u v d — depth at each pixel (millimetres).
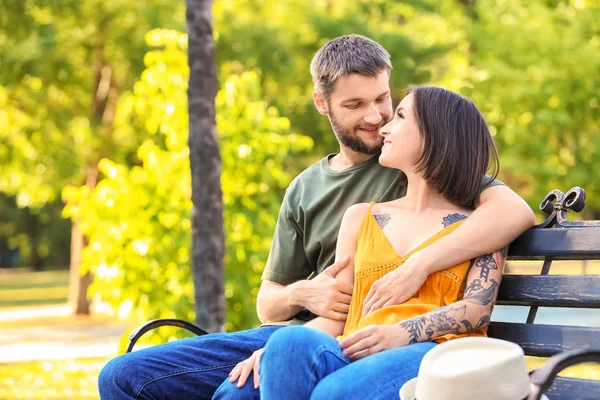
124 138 18125
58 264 56094
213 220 6098
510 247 3395
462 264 3281
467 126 3404
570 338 3092
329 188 3996
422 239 3381
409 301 3258
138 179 8945
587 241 3162
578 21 14703
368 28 17328
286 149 9367
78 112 18156
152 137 17078
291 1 17672
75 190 9281
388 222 3508
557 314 11305
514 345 2592
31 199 20047
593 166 14602
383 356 2912
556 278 3205
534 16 14945
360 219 3631
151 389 3566
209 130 6105
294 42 17250
